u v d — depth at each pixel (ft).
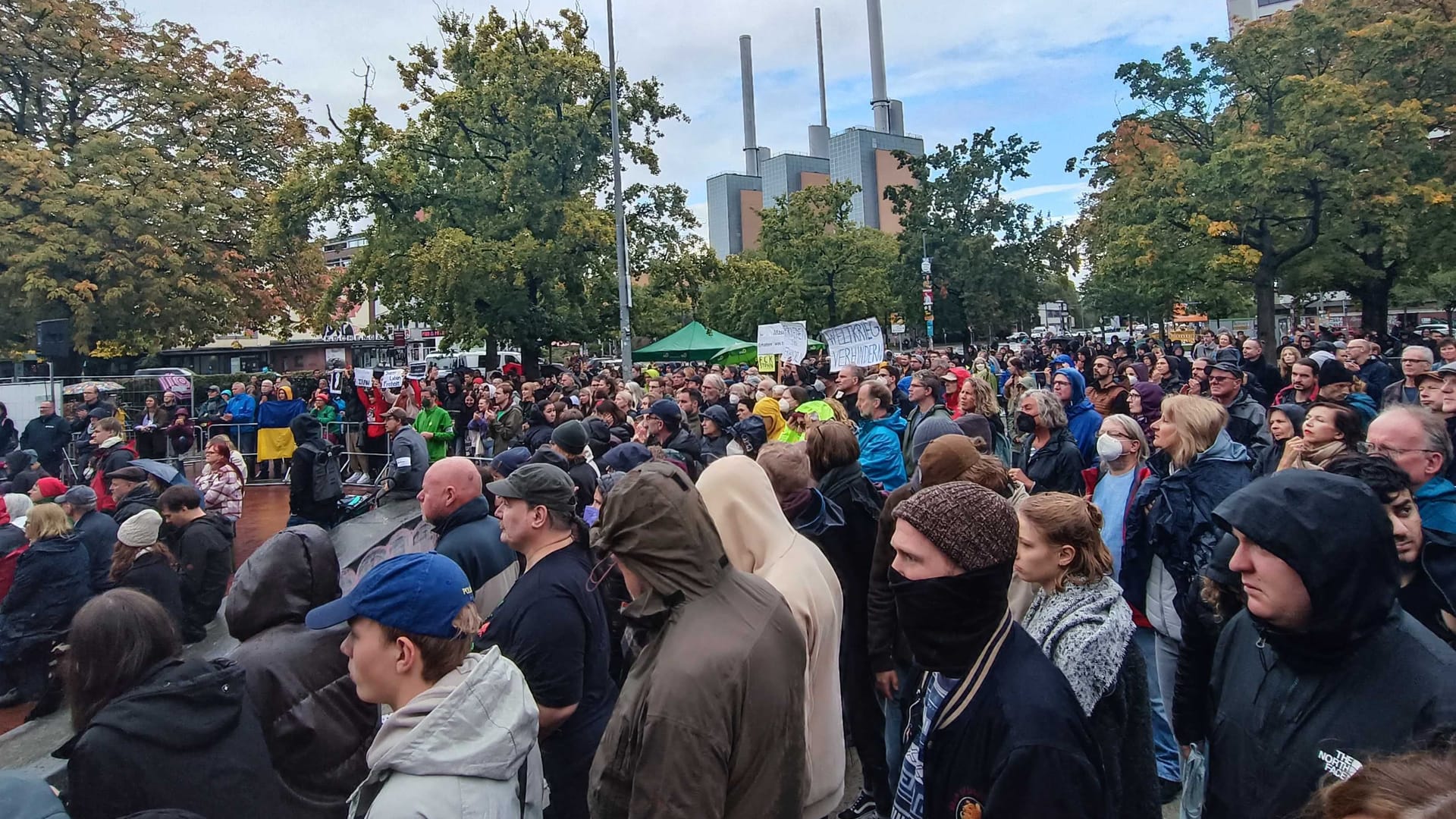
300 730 8.74
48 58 87.15
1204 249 90.17
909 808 7.70
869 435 20.66
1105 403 26.84
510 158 83.87
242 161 103.91
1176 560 12.59
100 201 80.69
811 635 8.98
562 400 33.47
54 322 55.62
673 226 96.73
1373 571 5.90
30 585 20.10
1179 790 13.07
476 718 6.76
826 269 142.51
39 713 17.38
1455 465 14.61
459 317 84.89
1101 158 112.47
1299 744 6.06
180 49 96.89
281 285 102.17
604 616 10.94
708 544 6.94
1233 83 95.14
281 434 51.37
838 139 428.56
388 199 85.76
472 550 13.67
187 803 7.25
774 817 6.47
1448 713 5.39
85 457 49.26
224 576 18.98
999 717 6.36
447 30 90.27
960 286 141.18
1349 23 89.81
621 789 6.45
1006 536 6.76
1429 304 161.68
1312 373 21.15
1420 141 81.71
